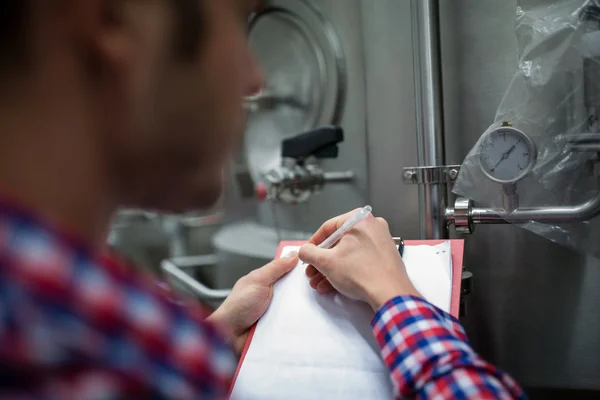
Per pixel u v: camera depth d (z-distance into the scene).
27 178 0.25
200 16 0.28
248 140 1.27
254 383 0.60
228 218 1.41
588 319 0.87
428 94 0.85
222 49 0.29
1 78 0.24
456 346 0.48
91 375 0.21
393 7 0.98
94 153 0.27
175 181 0.31
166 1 0.27
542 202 0.79
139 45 0.26
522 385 0.93
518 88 0.81
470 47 0.89
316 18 1.08
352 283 0.59
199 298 1.16
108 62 0.26
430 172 0.83
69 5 0.25
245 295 0.68
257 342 0.64
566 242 0.78
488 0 0.88
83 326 0.22
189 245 1.71
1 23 0.24
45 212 0.25
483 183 0.80
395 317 0.52
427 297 0.62
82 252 0.23
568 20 0.77
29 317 0.21
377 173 1.02
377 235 0.62
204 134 0.30
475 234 0.92
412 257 0.68
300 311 0.65
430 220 0.85
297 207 1.16
